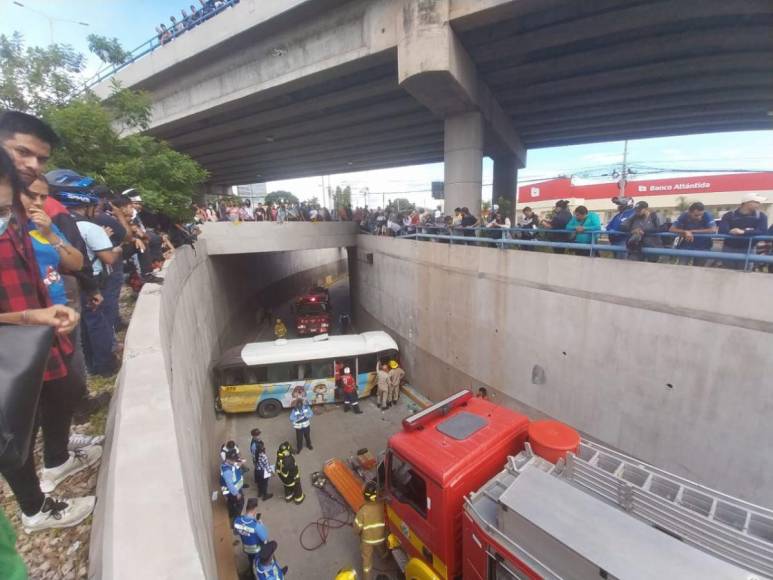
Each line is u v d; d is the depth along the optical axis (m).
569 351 7.74
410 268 13.91
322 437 11.55
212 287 15.88
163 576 1.51
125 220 5.78
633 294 6.52
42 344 1.30
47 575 2.13
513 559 3.45
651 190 28.61
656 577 2.77
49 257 2.23
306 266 37.09
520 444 5.28
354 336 13.95
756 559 2.94
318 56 12.48
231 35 13.41
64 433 2.70
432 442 5.08
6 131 2.10
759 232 5.66
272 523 8.31
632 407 6.68
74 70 9.70
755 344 5.18
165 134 20.23
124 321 6.30
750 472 5.34
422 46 10.12
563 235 8.53
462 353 11.11
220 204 19.81
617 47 11.05
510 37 10.84
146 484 1.95
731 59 11.07
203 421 8.49
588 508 3.41
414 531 5.13
